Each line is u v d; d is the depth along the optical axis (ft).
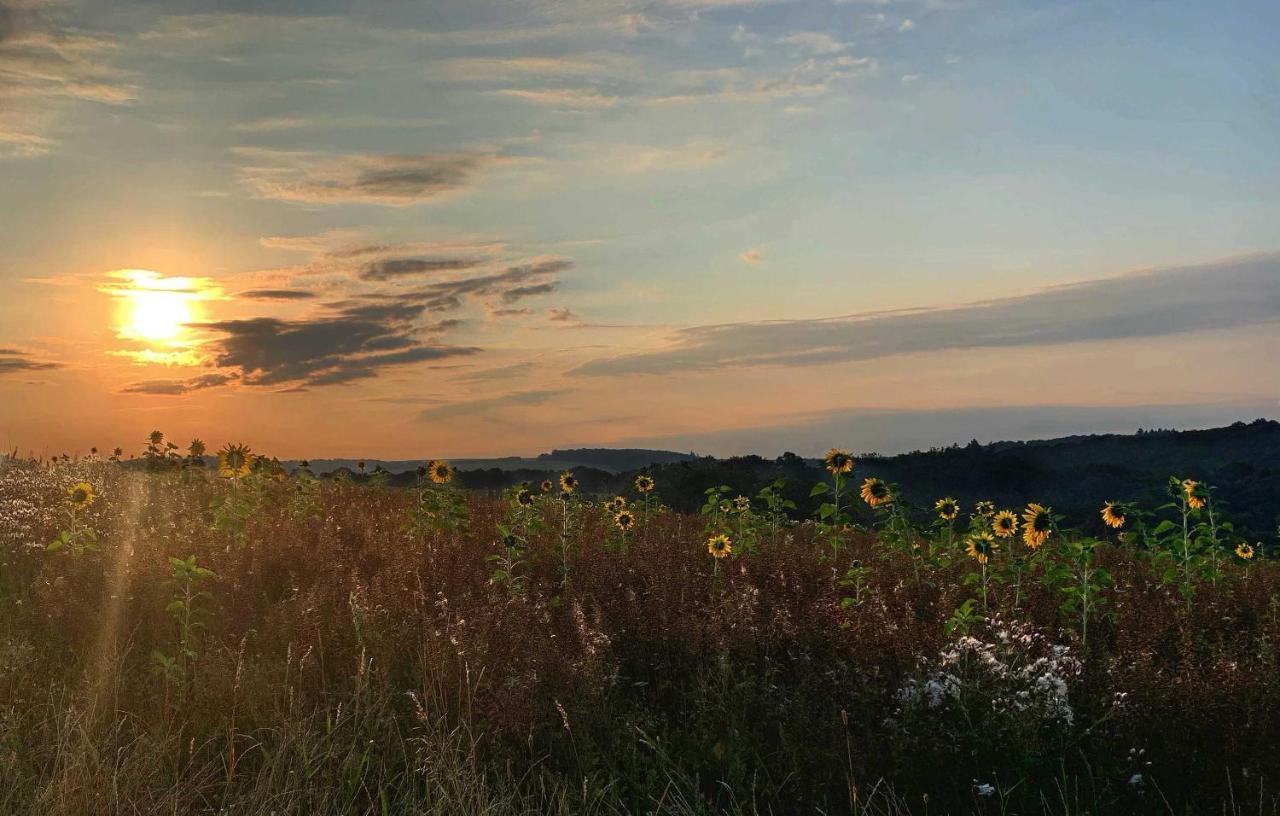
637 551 37.01
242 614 27.07
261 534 37.35
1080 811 19.13
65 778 17.74
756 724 22.59
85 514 42.39
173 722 22.06
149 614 27.78
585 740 20.95
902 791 20.16
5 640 25.40
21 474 54.54
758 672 24.89
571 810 18.83
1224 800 19.16
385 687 22.81
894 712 22.00
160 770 19.65
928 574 36.52
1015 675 22.54
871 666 24.13
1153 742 21.17
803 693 23.20
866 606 28.76
